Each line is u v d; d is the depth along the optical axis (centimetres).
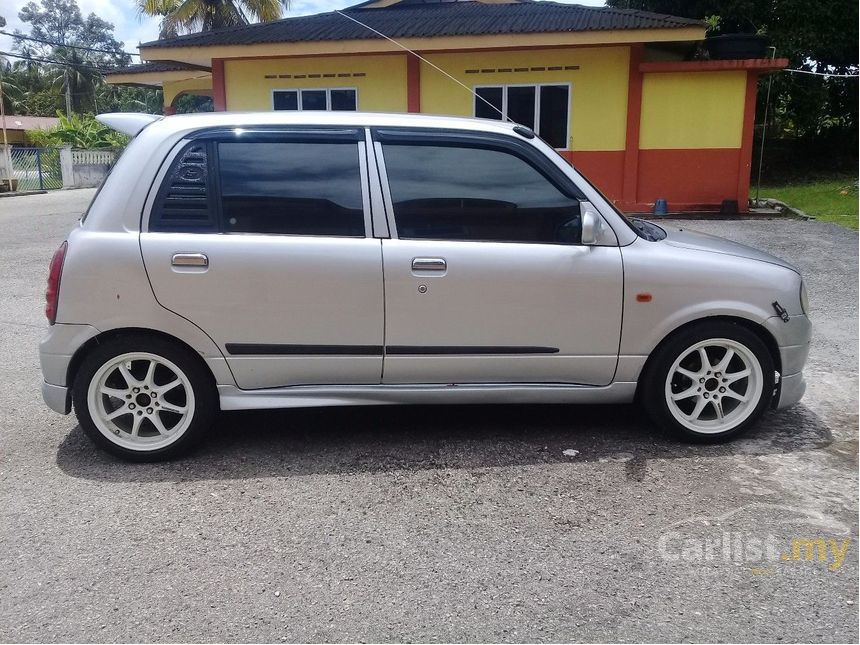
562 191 372
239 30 1524
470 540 296
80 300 353
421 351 369
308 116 373
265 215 362
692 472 354
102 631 243
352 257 358
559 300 368
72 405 374
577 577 271
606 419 426
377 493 337
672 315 371
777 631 241
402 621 247
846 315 647
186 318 357
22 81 6281
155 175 360
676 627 243
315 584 268
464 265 362
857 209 1330
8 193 2375
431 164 368
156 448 371
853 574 271
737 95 1305
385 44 1308
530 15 1448
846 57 2003
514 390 379
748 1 1920
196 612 253
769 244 981
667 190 1358
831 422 415
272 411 446
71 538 301
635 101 1325
